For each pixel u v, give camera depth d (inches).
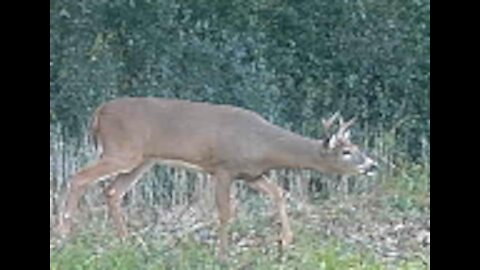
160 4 689.0
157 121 539.5
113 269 464.1
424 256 510.0
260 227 563.8
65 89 670.5
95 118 549.6
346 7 708.7
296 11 701.9
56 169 631.8
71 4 677.3
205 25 692.7
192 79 687.7
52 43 671.8
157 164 594.6
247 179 537.3
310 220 587.2
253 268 486.3
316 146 535.5
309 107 699.4
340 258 486.3
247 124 536.7
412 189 630.5
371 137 688.4
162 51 688.4
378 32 704.4
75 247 492.1
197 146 535.2
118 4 686.5
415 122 695.1
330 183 642.2
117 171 541.0
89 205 607.5
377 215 593.9
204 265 480.4
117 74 684.7
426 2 708.7
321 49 704.4
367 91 703.1
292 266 485.4
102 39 685.3
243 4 695.7
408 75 700.7
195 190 625.6
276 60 698.8
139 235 552.7
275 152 534.0
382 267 482.3
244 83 689.6
